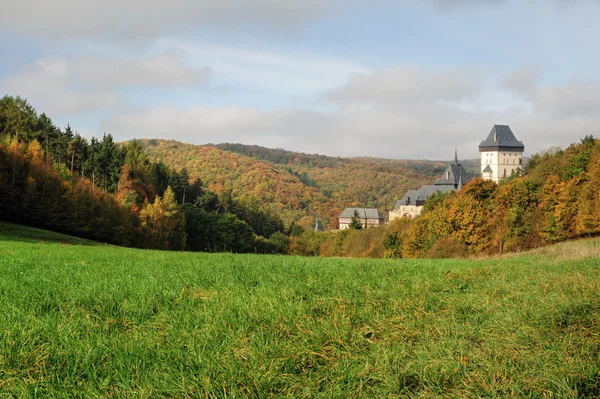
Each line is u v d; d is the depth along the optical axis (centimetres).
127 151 11562
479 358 502
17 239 3788
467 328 620
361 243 10369
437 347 534
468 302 782
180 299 766
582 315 643
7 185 5634
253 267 1240
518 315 668
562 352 497
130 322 646
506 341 562
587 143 6769
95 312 689
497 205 6544
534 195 6175
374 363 495
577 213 5406
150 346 531
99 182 9556
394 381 443
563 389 413
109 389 433
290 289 841
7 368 466
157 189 11331
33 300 741
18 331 565
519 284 983
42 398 415
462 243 6181
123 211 7431
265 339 562
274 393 427
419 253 6831
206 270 1153
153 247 7788
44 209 5775
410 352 536
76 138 9275
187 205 10131
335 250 11794
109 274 1090
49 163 7125
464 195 6912
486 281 1061
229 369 461
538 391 421
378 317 676
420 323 645
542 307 703
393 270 1252
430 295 831
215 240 9694
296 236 14900
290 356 501
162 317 663
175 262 1509
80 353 501
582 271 1146
